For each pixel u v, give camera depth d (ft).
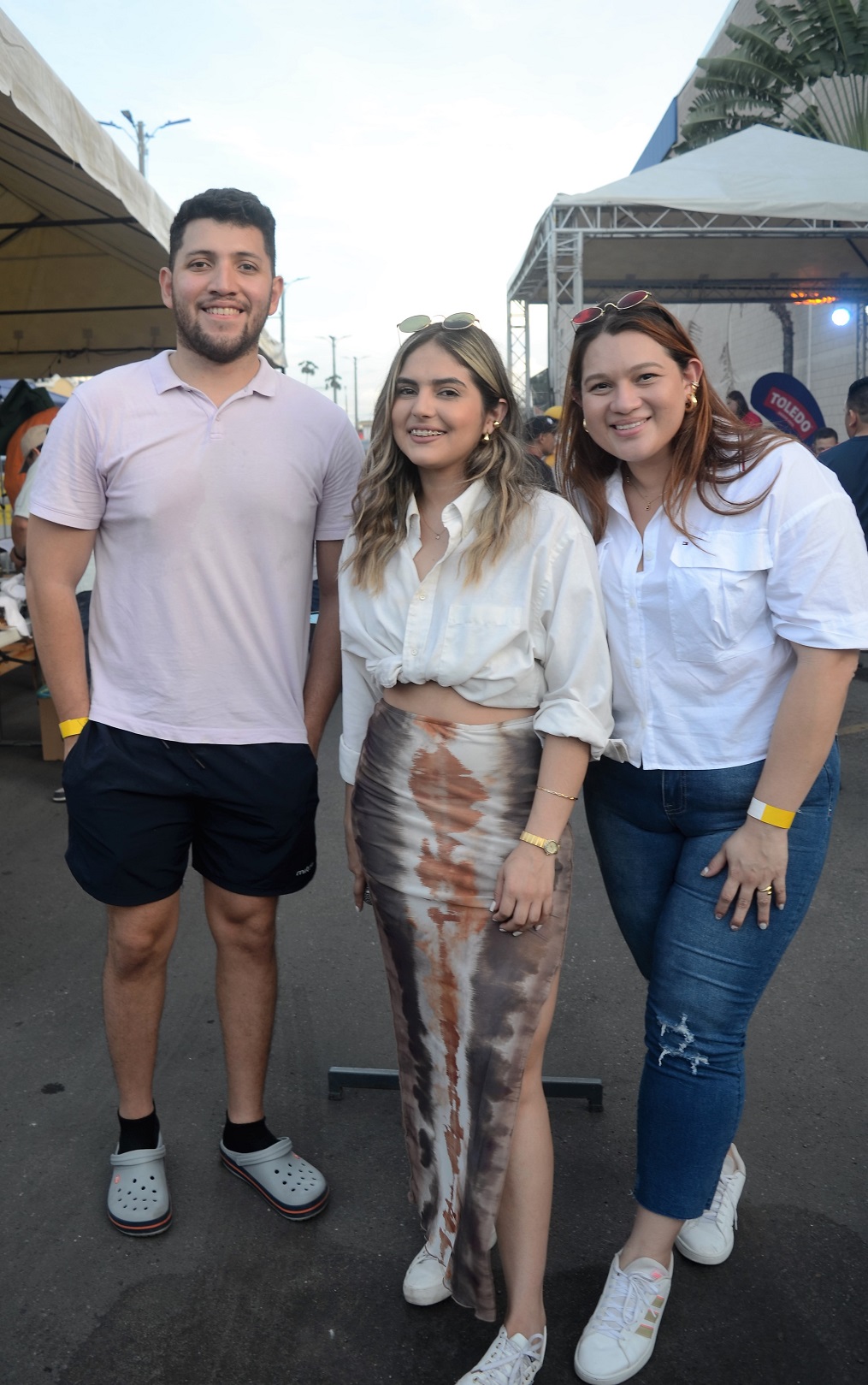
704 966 5.70
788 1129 7.88
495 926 5.61
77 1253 6.68
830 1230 6.82
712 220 35.47
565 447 6.07
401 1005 5.93
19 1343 5.96
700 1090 5.74
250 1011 7.00
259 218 6.18
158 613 6.38
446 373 5.27
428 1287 6.20
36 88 12.62
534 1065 5.78
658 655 5.77
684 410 5.54
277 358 31.55
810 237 35.22
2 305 26.53
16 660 17.38
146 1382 5.71
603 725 5.51
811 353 56.90
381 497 5.69
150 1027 6.95
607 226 36.96
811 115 52.90
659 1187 5.92
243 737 6.54
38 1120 8.05
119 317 28.55
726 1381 5.68
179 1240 6.80
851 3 50.24
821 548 5.27
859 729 19.44
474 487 5.46
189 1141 7.80
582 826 14.85
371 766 5.85
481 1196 5.54
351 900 12.28
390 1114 8.17
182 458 6.24
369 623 5.83
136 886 6.55
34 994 10.05
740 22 63.36
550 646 5.49
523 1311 5.67
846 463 16.46
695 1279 6.41
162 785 6.47
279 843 6.73
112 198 19.04
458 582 5.52
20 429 22.70
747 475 5.51
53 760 17.85
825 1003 9.75
